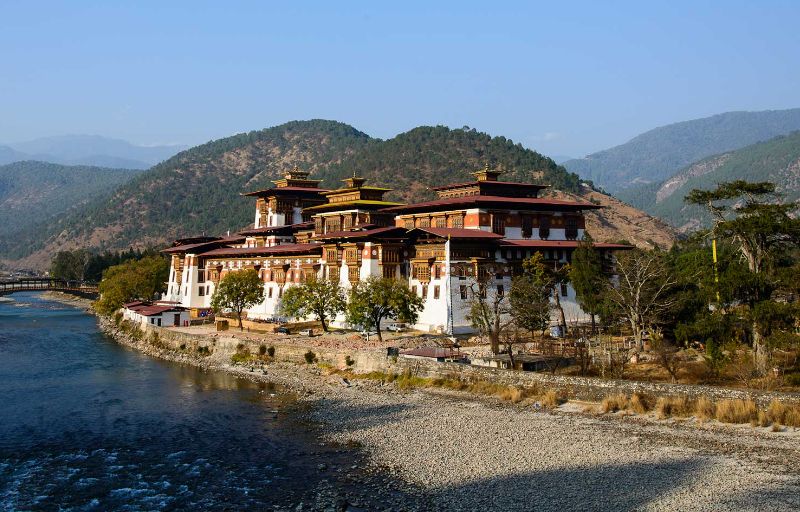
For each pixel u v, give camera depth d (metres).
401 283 119.00
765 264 87.25
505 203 137.50
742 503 49.47
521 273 128.75
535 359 91.31
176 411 86.50
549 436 67.00
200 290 189.50
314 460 65.38
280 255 159.75
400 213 153.00
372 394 90.06
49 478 62.97
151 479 62.19
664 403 70.75
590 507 50.69
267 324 139.38
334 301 128.00
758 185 89.06
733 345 86.38
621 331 118.38
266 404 88.94
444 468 60.75
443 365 91.12
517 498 53.19
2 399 94.44
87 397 95.44
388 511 52.34
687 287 103.38
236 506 55.41
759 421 65.56
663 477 55.12
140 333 156.00
